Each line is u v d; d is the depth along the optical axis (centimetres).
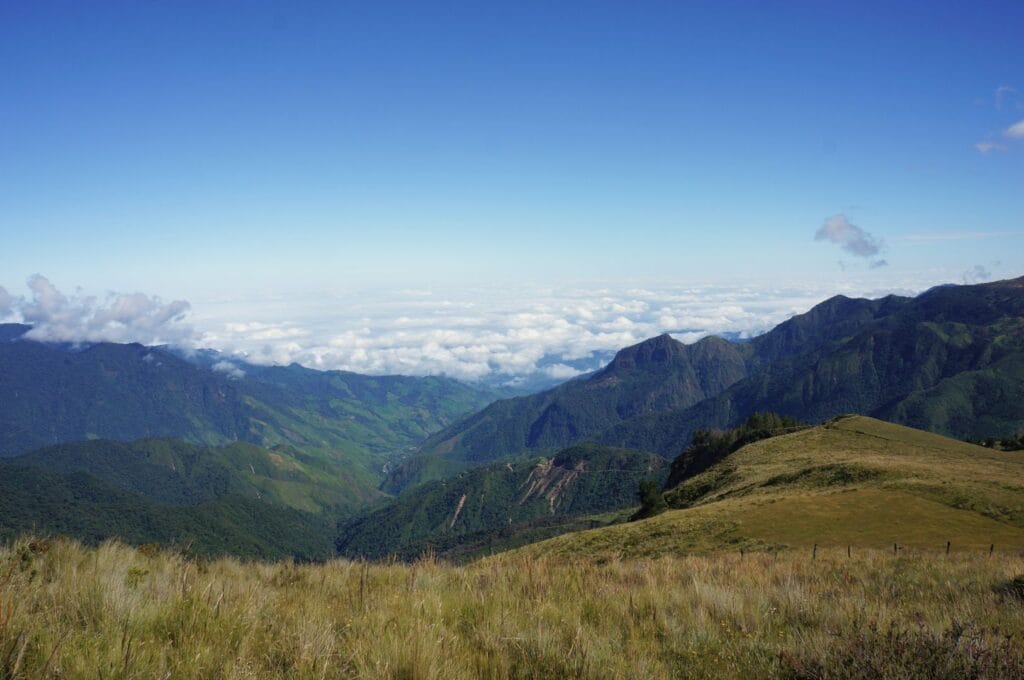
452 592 852
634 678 546
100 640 496
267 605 698
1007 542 2950
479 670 541
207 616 587
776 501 4197
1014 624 744
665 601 843
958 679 529
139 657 470
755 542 3325
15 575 636
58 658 451
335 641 567
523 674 538
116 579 667
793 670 577
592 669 551
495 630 634
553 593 878
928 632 610
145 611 585
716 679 570
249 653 514
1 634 459
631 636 669
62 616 566
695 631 698
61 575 710
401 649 522
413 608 689
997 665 545
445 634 597
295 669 489
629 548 3797
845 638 616
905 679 527
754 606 815
